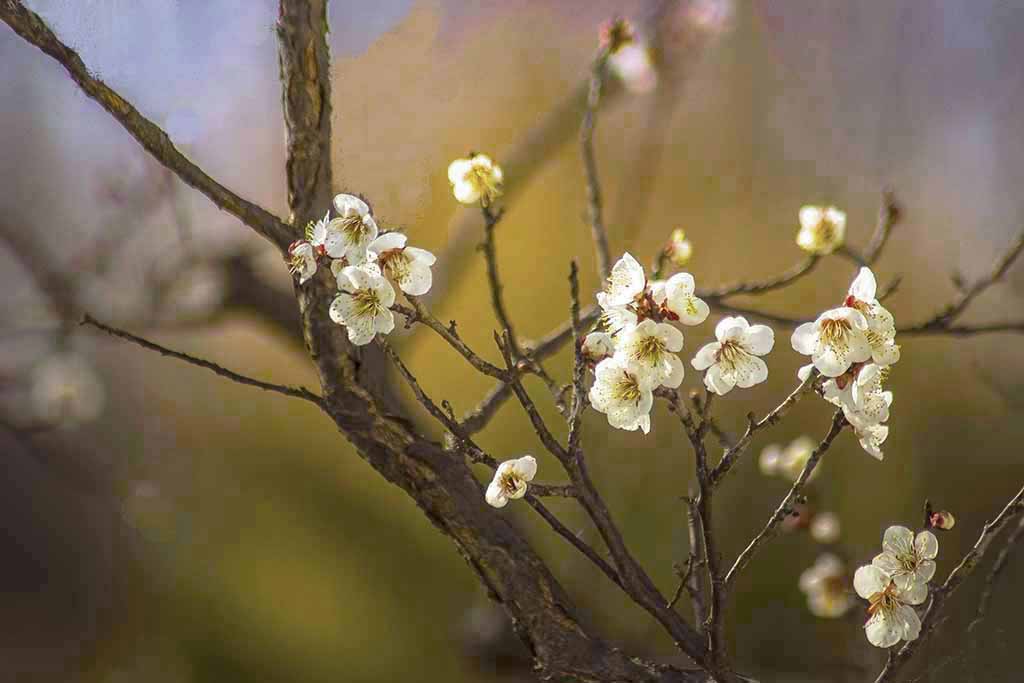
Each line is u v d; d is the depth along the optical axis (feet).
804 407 7.24
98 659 7.92
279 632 7.75
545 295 8.01
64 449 7.30
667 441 6.56
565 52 8.54
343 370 3.01
